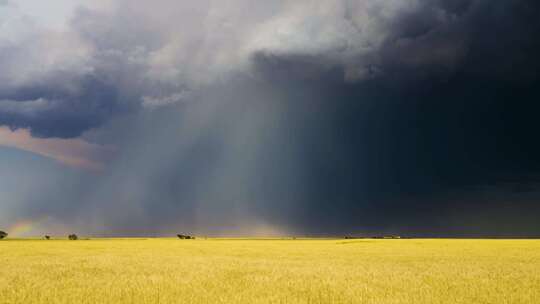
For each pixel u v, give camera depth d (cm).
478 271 2447
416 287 1766
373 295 1562
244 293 1599
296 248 5900
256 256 4062
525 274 2267
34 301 1425
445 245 6550
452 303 1422
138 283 1858
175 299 1463
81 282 1889
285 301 1434
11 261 3275
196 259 3553
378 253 4578
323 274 2295
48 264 2981
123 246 6481
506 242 7569
